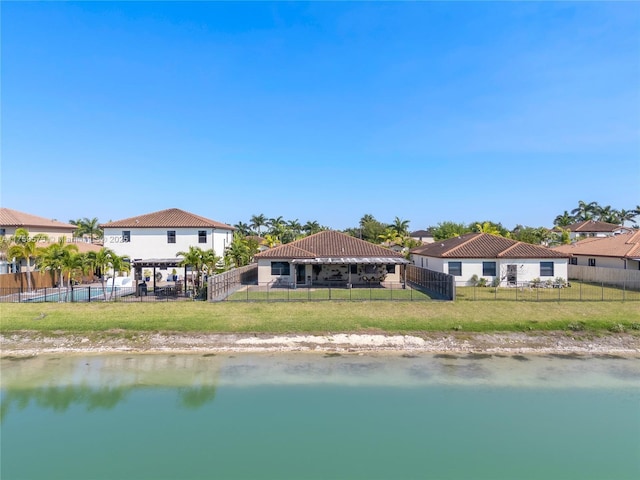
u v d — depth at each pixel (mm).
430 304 29797
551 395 17359
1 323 25828
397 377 19328
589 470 12023
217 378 19219
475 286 39688
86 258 32625
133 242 47812
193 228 48219
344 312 27844
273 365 20891
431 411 15820
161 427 14617
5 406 16406
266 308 28781
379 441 13680
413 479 11578
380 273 42531
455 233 78375
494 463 12406
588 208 111375
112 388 18141
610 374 19828
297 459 12602
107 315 27172
